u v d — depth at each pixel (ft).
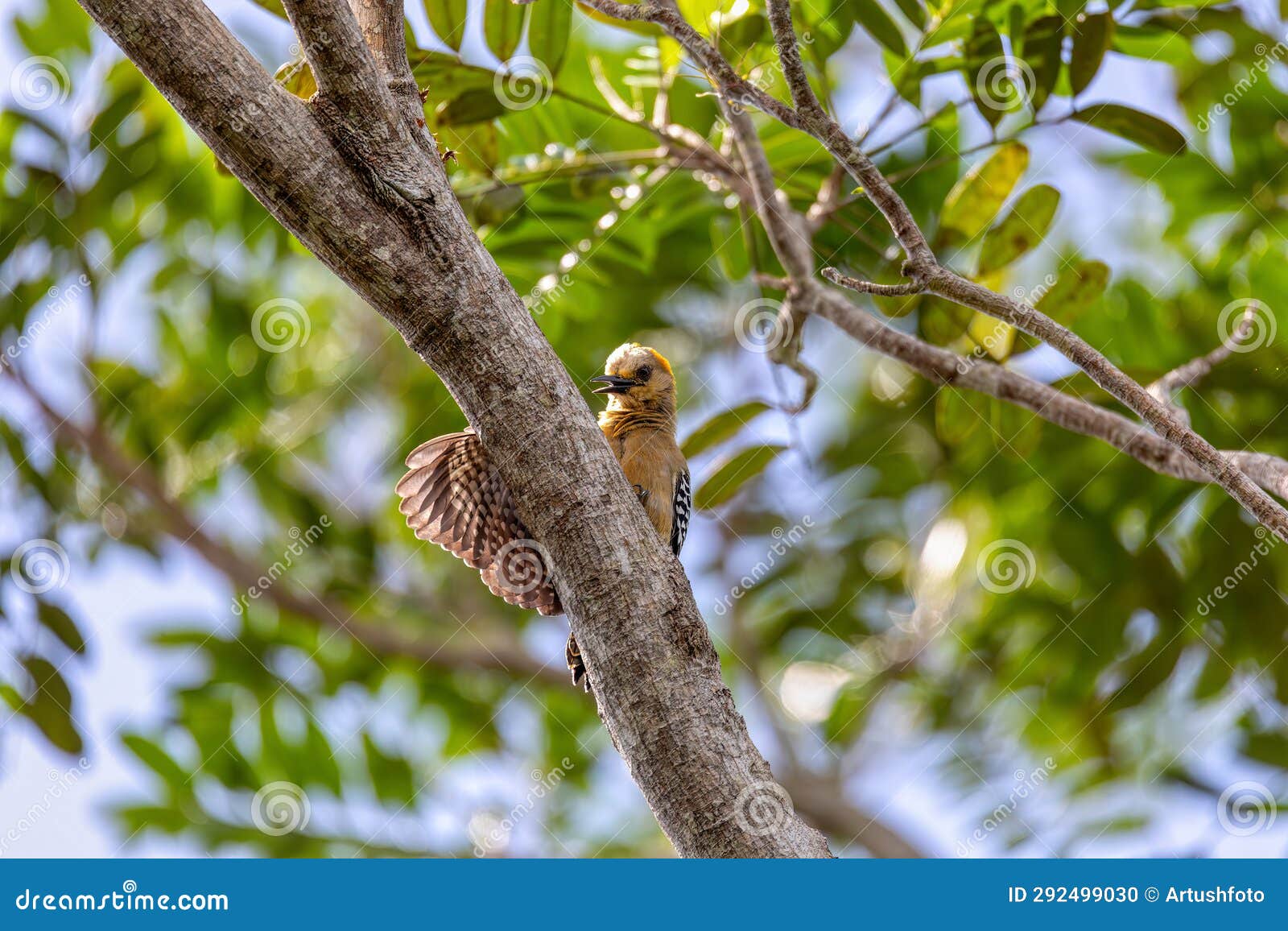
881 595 27.14
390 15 11.12
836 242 20.29
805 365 18.01
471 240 10.47
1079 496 23.65
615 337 26.53
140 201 24.48
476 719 27.50
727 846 9.53
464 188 18.94
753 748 9.95
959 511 25.03
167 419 26.53
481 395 10.21
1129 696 22.84
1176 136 16.90
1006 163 17.56
